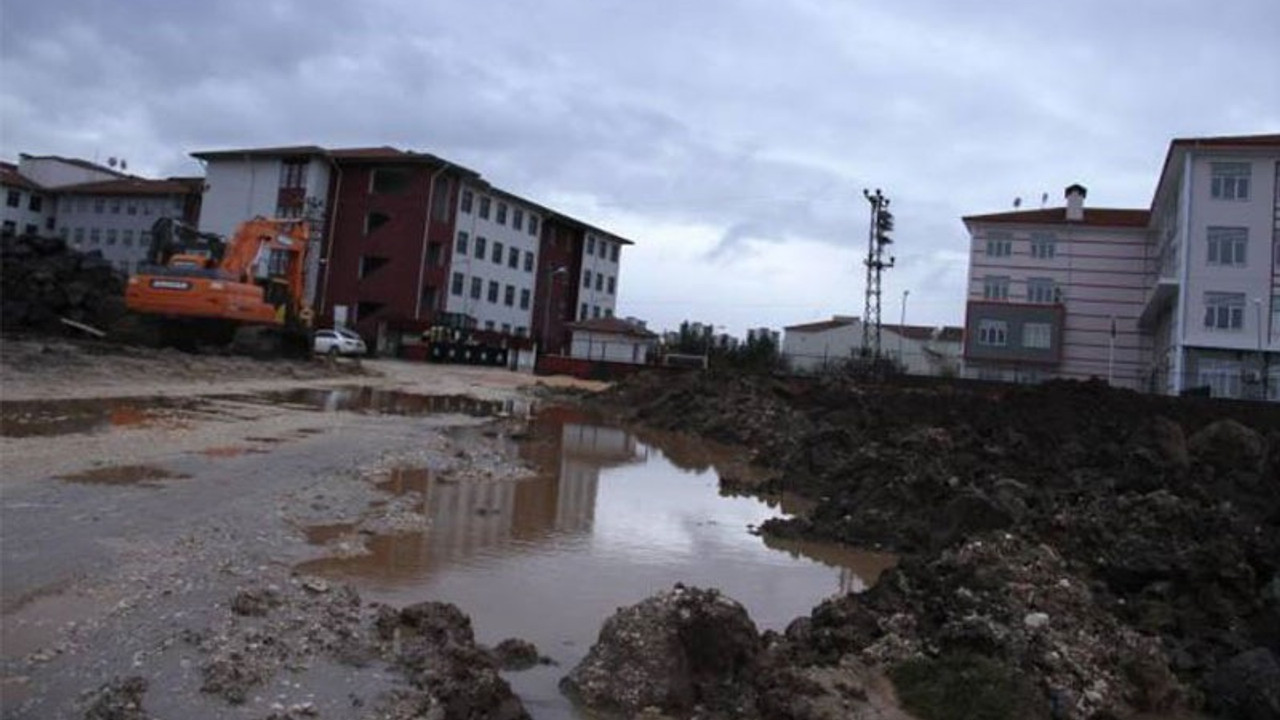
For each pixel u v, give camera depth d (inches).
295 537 523.5
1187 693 377.4
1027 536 525.0
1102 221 2549.2
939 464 849.5
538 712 312.7
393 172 3034.0
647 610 345.4
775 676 333.1
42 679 297.4
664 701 320.2
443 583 462.3
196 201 3659.0
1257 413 1232.2
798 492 895.7
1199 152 1909.4
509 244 3405.5
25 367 1205.7
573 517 669.3
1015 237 2598.4
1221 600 448.8
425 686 311.0
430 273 3036.4
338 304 3009.4
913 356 3093.0
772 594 507.5
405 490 703.7
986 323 2551.7
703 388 1705.2
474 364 2746.1
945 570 458.0
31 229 3799.2
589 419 1573.6
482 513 647.8
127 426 876.0
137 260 3745.1
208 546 474.6
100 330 1702.8
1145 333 2482.8
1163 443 943.0
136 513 529.3
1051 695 352.2
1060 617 413.4
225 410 1099.3
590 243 3912.4
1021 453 970.7
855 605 412.2
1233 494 722.8
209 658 318.0
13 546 440.1
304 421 1065.5
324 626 361.1
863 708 326.6
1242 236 1884.8
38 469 625.9
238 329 1745.8
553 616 425.1
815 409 1509.6
